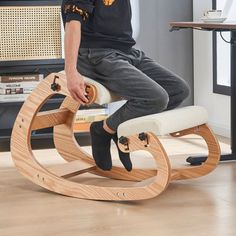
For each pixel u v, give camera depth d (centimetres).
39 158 365
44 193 284
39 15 387
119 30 288
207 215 246
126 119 276
